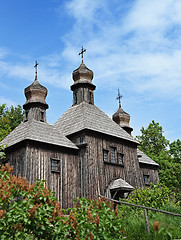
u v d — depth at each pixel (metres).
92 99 26.16
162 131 48.69
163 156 41.94
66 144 19.98
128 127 31.55
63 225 7.47
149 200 14.96
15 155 18.97
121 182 20.42
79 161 20.16
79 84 26.19
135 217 12.17
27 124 20.75
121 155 22.94
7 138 21.84
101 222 8.20
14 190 7.50
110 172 21.06
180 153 50.81
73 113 24.19
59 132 21.30
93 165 20.00
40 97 23.20
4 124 35.22
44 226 7.25
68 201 18.64
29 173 17.42
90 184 19.22
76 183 19.61
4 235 6.86
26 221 6.76
